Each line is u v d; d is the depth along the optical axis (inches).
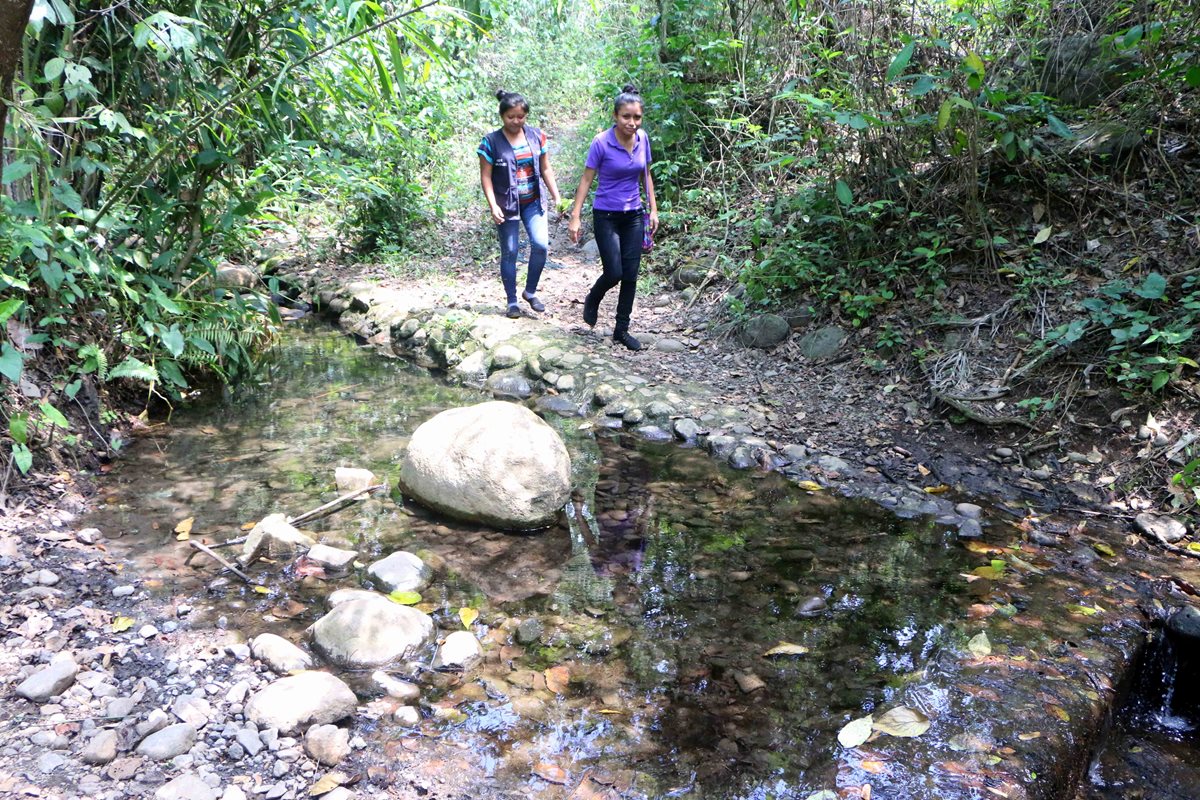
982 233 197.3
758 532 140.6
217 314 186.4
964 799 82.0
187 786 79.0
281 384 212.5
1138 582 123.8
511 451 141.4
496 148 226.1
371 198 305.1
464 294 264.1
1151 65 179.8
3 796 76.7
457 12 159.6
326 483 154.3
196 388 204.2
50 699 91.7
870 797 82.5
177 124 159.8
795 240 221.6
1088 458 155.2
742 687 100.3
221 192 210.2
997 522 142.8
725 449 172.1
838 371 194.7
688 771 86.7
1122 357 162.1
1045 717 94.2
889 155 206.8
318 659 104.5
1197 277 162.9
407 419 188.4
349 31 166.4
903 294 200.5
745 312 221.8
